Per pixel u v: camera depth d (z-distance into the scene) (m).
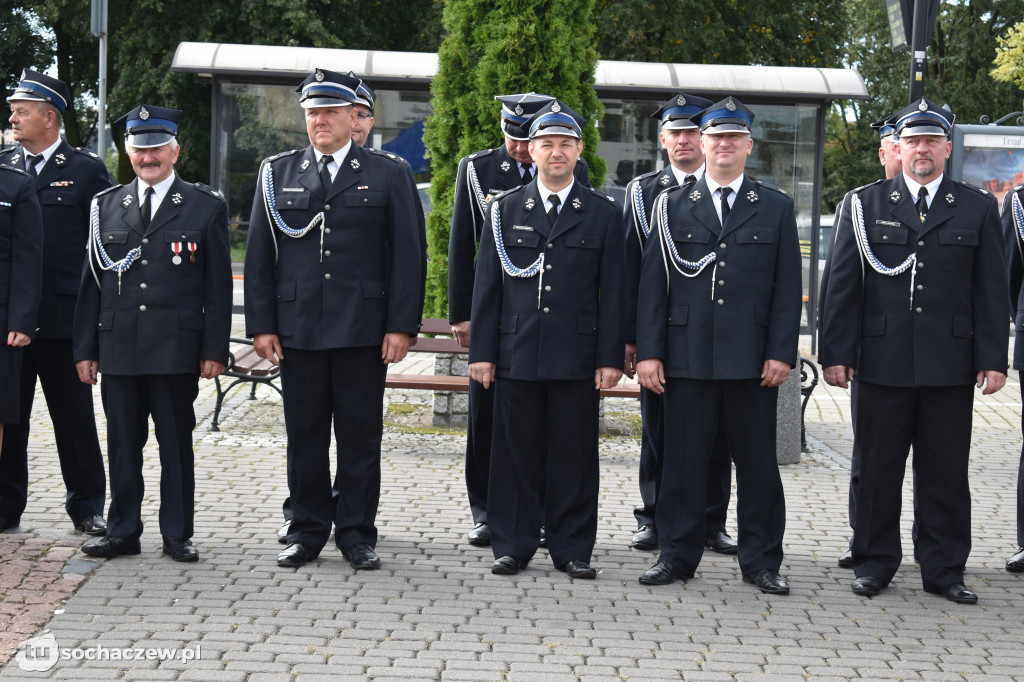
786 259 5.38
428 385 8.19
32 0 22.94
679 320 5.38
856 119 35.00
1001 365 5.27
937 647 4.70
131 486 5.48
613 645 4.57
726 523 6.42
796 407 8.33
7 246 5.47
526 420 5.51
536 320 5.43
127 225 5.45
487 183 6.07
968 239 5.28
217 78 14.55
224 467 7.52
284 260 5.49
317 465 5.55
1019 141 13.63
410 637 4.57
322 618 4.75
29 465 7.45
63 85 5.92
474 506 6.22
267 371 8.80
